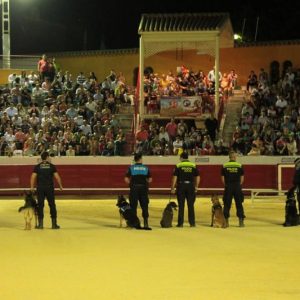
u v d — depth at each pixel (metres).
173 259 12.39
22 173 26.23
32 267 11.64
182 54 37.22
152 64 37.66
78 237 15.45
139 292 9.64
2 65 38.00
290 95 30.89
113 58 38.44
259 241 14.70
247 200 24.80
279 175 25.25
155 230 16.73
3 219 19.27
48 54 39.41
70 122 28.95
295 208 17.59
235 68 37.00
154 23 31.36
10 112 30.45
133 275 10.89
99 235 15.77
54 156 26.41
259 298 9.27
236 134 27.73
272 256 12.69
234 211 21.34
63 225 17.89
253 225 17.78
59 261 12.23
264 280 10.46
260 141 26.80
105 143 27.81
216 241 14.72
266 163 25.77
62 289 9.88
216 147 27.31
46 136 27.98
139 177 17.11
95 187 26.23
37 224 17.95
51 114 29.83
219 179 26.00
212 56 33.34
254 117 29.42
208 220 18.91
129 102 32.12
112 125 29.38
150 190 26.20
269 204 23.41
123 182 26.23
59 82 33.09
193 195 17.45
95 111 30.62
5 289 9.90
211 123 28.67
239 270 11.29
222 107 30.89
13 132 28.73
